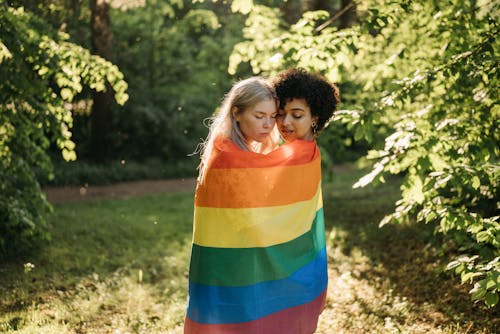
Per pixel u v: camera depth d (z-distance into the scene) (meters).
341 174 15.98
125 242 7.86
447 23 4.74
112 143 17.14
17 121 5.86
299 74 2.77
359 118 3.94
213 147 2.69
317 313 2.90
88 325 4.61
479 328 4.29
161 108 18.81
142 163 17.62
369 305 4.93
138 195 13.71
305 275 2.80
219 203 2.62
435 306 4.82
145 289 5.57
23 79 5.63
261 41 6.64
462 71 3.94
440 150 3.93
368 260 6.55
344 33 4.52
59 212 10.19
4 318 4.62
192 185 15.76
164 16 18.56
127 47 18.27
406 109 6.20
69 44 6.07
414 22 5.75
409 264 6.17
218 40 19.19
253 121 2.65
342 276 5.90
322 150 9.09
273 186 2.64
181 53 19.62
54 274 6.09
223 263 2.63
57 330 4.37
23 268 6.28
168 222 9.52
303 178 2.73
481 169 3.53
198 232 2.70
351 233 7.95
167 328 4.50
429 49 5.60
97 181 15.17
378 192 11.71
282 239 2.68
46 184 14.16
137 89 18.34
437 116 4.65
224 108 2.73
